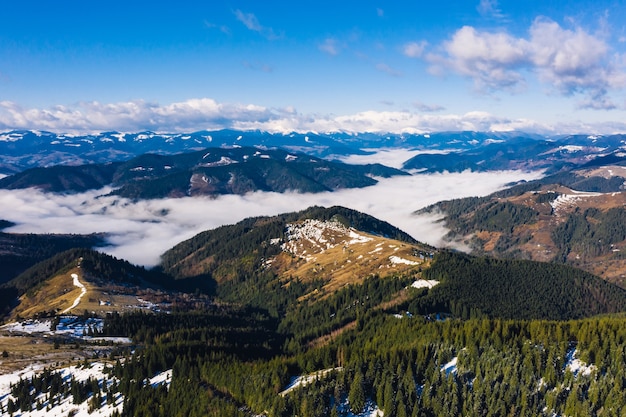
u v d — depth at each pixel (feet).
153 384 614.75
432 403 506.07
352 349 636.48
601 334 565.53
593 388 492.13
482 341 580.71
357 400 504.84
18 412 593.42
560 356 542.57
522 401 498.28
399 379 533.55
